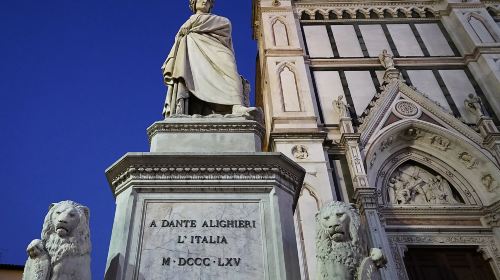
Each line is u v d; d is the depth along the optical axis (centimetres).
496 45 1880
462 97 1766
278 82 1727
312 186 1374
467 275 1336
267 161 492
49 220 395
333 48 1953
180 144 539
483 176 1517
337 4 2150
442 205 1473
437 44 1997
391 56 1858
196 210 460
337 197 1402
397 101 1706
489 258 1351
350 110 1695
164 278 409
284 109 1630
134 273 412
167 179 478
